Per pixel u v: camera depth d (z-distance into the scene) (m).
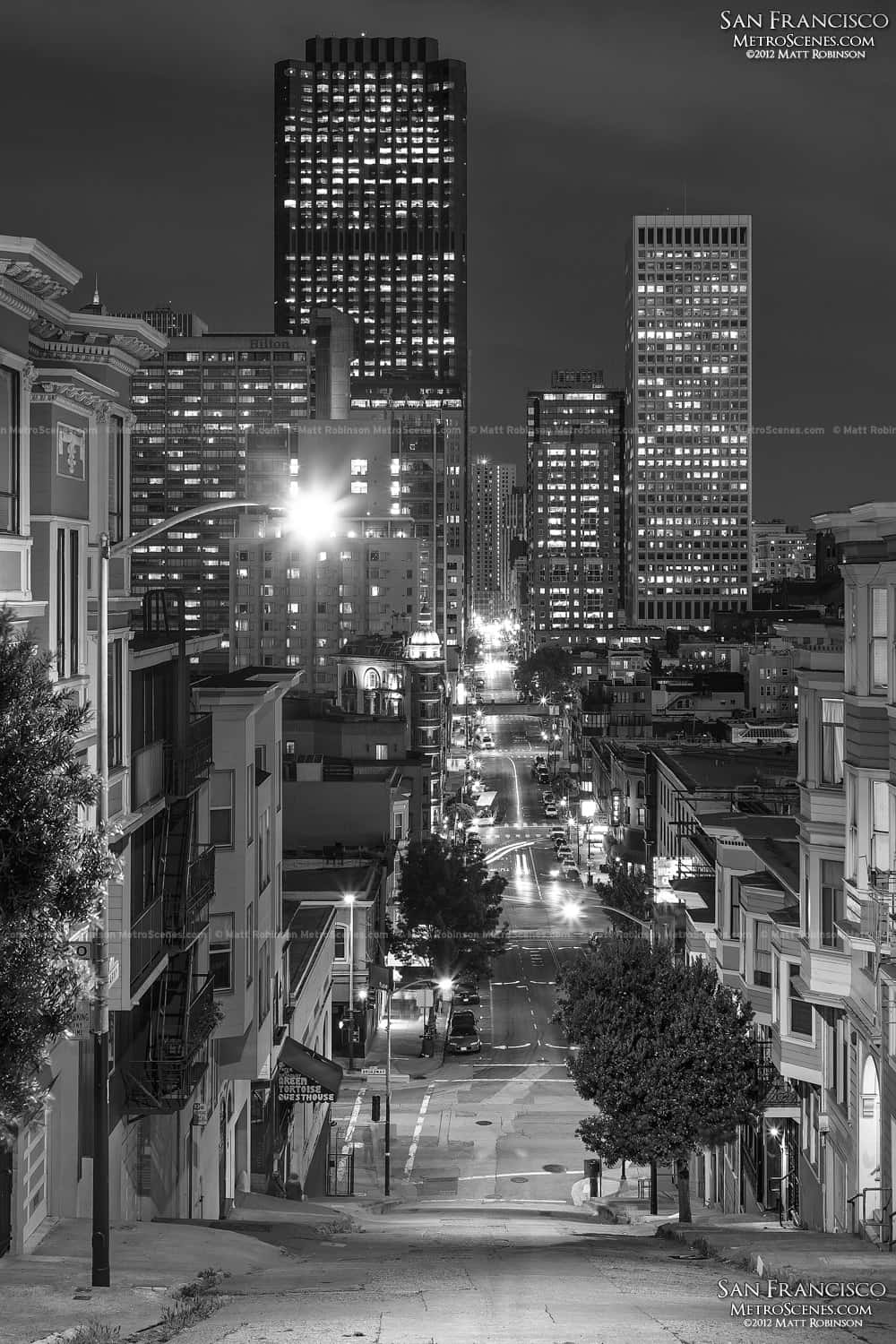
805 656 32.47
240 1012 35.00
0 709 13.80
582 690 188.50
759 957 39.19
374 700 139.88
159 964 27.89
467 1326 13.05
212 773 34.91
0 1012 13.03
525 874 117.94
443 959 76.69
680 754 91.12
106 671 18.69
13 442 20.03
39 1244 21.44
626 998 30.84
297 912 64.44
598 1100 30.62
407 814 96.31
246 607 196.62
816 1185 34.06
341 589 195.25
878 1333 12.98
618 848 111.81
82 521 22.52
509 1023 72.88
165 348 26.95
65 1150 23.81
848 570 29.17
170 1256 20.75
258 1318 14.13
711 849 57.84
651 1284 17.44
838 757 31.66
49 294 21.33
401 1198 46.28
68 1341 12.82
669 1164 35.81
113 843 24.64
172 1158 31.66
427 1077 63.50
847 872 29.70
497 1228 32.47
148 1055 28.31
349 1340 12.04
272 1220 32.28
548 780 180.50
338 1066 47.06
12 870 13.41
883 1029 26.08
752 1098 31.17
